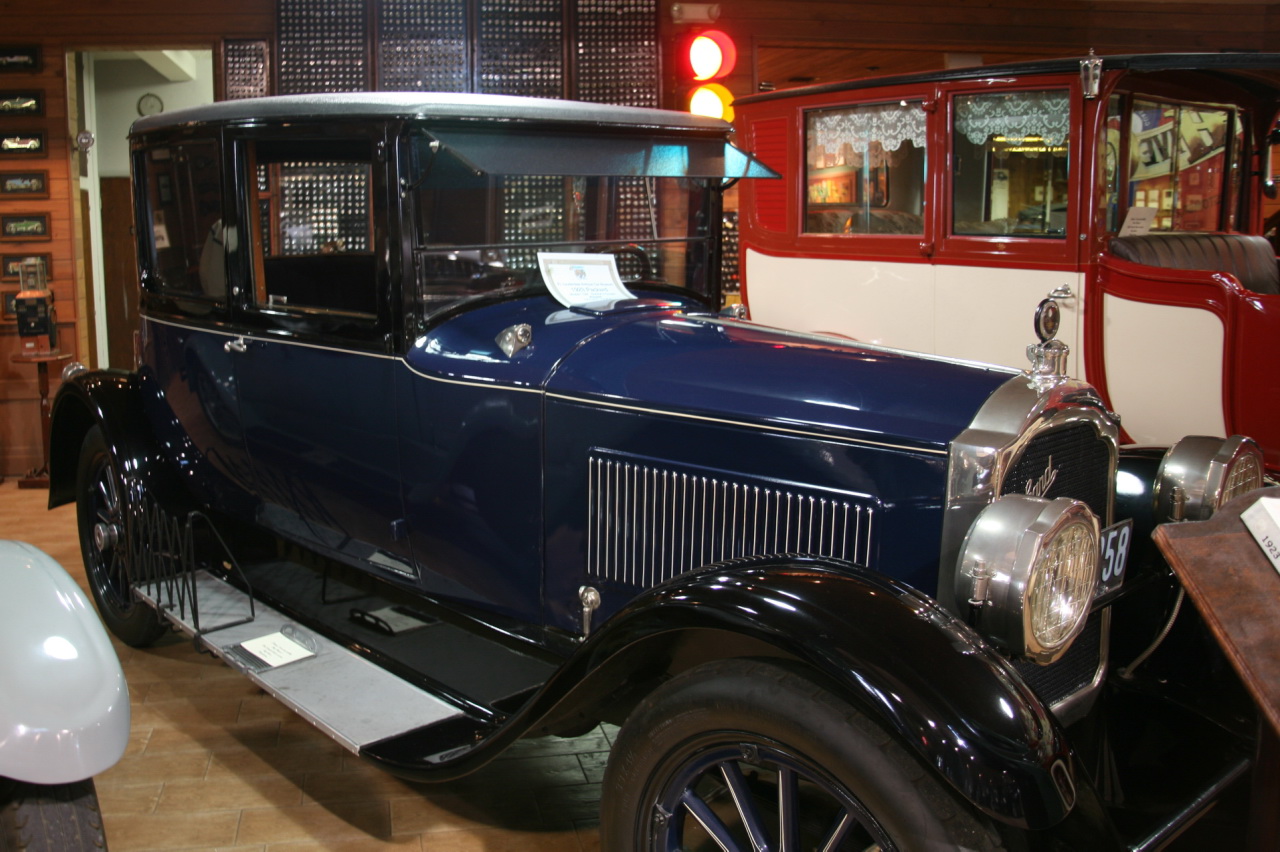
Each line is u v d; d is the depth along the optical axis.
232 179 2.67
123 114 8.79
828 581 1.64
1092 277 4.16
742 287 5.48
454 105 2.28
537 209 2.54
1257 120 4.80
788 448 1.92
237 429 2.88
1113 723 2.20
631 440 2.10
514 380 2.24
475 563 2.41
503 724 1.98
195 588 2.67
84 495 3.50
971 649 1.54
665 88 5.72
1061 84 4.12
